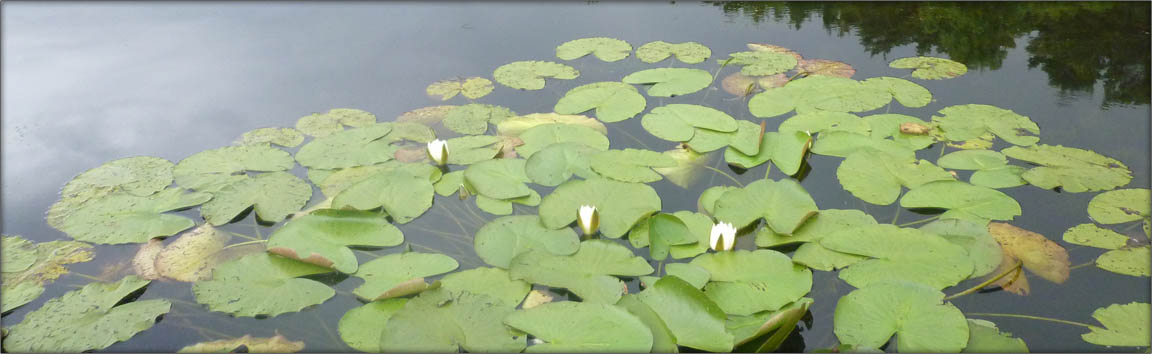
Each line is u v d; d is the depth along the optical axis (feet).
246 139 11.01
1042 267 7.82
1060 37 14.73
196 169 10.09
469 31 16.24
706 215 8.87
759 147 10.24
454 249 8.45
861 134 10.73
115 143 11.30
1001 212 8.68
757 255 7.89
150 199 9.43
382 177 9.50
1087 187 9.26
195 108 12.42
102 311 7.36
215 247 8.44
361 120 11.54
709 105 12.17
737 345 6.77
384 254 8.35
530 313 6.88
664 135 10.77
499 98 12.55
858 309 6.97
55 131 11.74
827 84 12.59
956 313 6.83
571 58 14.38
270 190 9.50
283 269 7.92
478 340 6.59
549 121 11.44
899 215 8.90
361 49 15.16
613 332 6.51
